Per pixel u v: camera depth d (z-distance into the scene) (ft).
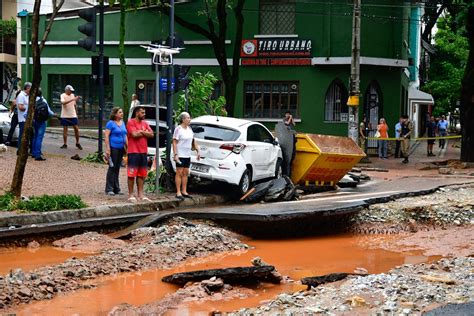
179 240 44.16
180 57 117.29
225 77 104.88
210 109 75.10
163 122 74.79
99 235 45.06
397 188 71.00
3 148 75.66
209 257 42.63
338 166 71.05
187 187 62.49
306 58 112.47
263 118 114.42
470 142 105.70
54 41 121.29
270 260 42.78
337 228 54.29
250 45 113.91
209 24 104.12
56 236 44.75
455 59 191.31
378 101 117.29
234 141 60.44
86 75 121.08
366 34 112.98
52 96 122.93
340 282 33.73
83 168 70.90
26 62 124.77
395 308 27.30
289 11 113.50
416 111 176.24
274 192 61.21
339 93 113.29
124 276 36.76
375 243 49.65
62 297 32.32
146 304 31.17
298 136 69.92
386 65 114.73
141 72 118.52
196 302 31.65
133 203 52.49
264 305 29.53
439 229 55.36
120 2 91.40
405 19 120.98
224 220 50.60
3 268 37.42
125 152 57.82
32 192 55.01
